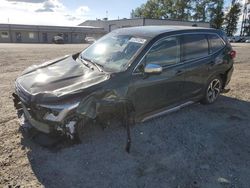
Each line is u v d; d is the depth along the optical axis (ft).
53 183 10.48
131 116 14.28
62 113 11.65
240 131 15.87
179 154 12.92
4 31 169.68
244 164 12.35
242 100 21.97
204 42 18.83
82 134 13.17
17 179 10.63
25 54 56.18
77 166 11.59
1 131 14.46
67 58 16.79
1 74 30.48
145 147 13.42
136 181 10.81
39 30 182.09
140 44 14.96
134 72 13.93
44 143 12.41
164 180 10.95
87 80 12.94
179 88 16.74
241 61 47.78
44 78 13.48
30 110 12.41
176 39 16.51
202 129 15.85
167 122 16.61
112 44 16.29
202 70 18.31
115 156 12.47
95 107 12.43
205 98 19.72
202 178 11.18
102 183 10.59
